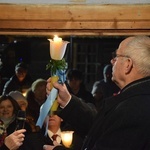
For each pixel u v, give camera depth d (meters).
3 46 6.75
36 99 4.97
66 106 2.89
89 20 3.78
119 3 3.73
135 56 2.34
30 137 3.58
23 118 3.24
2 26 3.82
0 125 3.42
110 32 3.88
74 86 6.29
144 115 2.20
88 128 2.93
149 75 2.34
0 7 3.78
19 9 3.78
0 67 6.82
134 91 2.29
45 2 3.77
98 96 6.79
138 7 3.71
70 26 3.80
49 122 3.67
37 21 3.81
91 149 2.32
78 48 9.13
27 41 7.61
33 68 6.96
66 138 3.51
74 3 3.76
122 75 2.38
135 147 2.18
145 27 3.75
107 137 2.21
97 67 9.02
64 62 2.88
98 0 3.75
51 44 2.86
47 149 3.21
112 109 2.33
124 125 2.19
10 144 3.09
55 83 2.86
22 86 6.51
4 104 3.77
